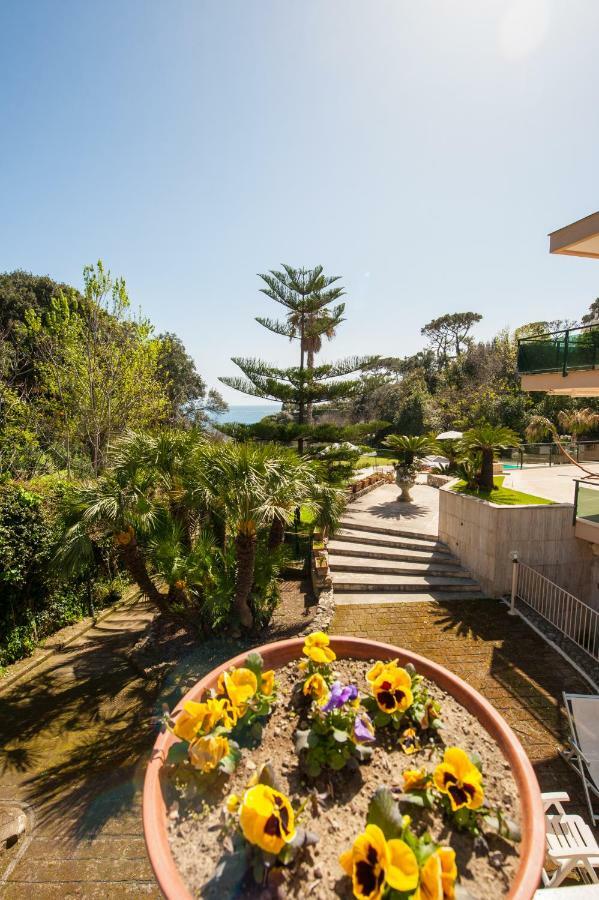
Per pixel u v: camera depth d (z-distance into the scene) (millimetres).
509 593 7785
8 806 3965
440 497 9609
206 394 35375
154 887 3234
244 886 1526
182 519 6965
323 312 14906
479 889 1547
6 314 20859
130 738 4824
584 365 7398
